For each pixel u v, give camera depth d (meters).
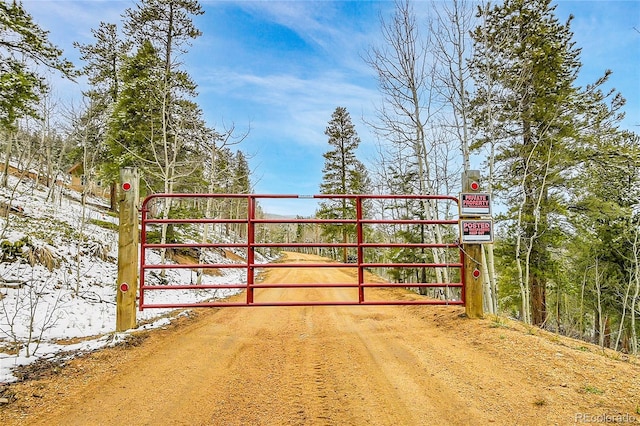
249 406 3.20
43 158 24.39
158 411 3.09
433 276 21.75
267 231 56.53
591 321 21.97
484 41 11.27
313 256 61.94
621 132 14.98
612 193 14.92
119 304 5.71
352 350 4.86
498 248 15.14
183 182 18.98
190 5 17.36
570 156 13.23
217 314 7.53
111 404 3.20
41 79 10.76
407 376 3.89
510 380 3.68
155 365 4.21
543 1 14.09
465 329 5.57
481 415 3.00
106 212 23.23
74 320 6.66
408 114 11.61
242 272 23.62
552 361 4.07
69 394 3.37
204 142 16.28
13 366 3.93
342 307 8.33
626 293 14.81
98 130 18.72
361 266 6.06
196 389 3.56
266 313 7.65
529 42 12.86
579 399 3.21
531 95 13.05
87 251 12.19
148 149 17.45
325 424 2.87
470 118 12.37
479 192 6.28
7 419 2.86
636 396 3.23
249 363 4.36
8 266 8.53
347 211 31.30
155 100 15.91
